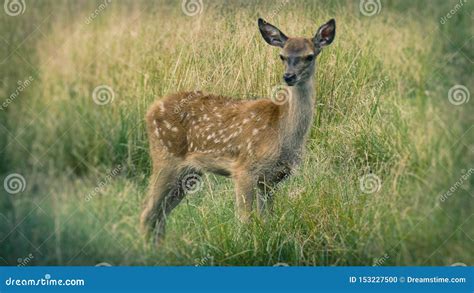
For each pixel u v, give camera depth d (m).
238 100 11.81
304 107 11.20
